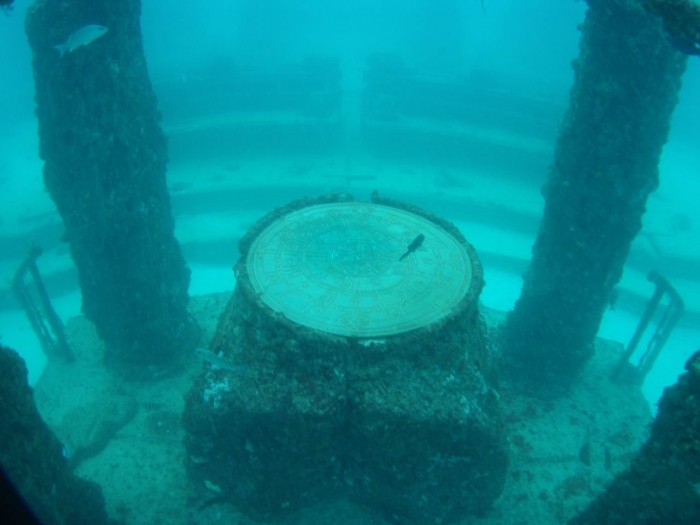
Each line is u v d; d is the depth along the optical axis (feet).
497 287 52.49
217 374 19.99
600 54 23.47
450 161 71.51
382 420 17.95
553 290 28.53
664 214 62.69
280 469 20.24
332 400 18.08
